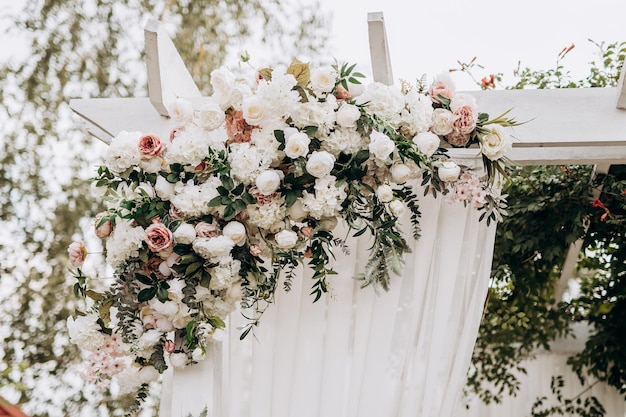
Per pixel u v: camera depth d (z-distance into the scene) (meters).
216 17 4.48
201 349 1.98
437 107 2.12
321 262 2.01
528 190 3.24
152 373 2.02
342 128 1.97
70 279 4.11
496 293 3.75
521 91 2.20
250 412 2.18
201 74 4.48
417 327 2.19
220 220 1.96
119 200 1.96
